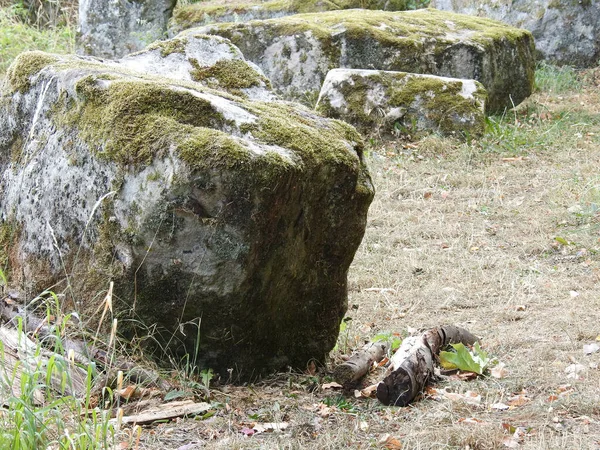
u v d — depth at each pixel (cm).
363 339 511
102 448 321
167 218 381
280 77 1068
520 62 1132
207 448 344
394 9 1397
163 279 393
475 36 1087
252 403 397
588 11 1322
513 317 532
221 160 370
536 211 760
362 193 437
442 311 559
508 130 995
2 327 426
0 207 475
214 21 1302
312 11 1292
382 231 729
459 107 981
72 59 482
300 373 447
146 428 365
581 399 386
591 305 539
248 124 400
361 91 991
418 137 978
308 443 355
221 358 415
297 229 407
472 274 623
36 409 324
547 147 956
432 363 421
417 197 823
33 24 1550
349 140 449
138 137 390
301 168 390
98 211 405
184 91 402
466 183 855
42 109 453
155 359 409
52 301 429
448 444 347
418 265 642
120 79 420
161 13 1316
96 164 406
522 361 450
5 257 464
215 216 377
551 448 339
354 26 1066
